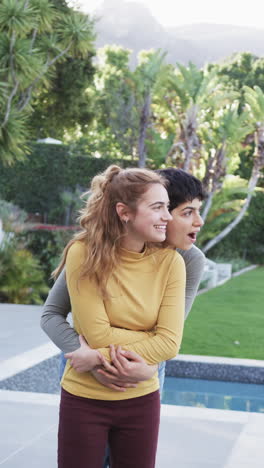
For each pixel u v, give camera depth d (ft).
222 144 55.26
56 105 76.84
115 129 67.87
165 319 6.09
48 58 40.45
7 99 36.32
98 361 5.93
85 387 6.09
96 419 6.09
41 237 46.19
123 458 6.22
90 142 82.38
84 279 5.99
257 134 57.62
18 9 34.71
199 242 58.49
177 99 58.13
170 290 6.17
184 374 22.74
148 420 6.18
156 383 6.33
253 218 66.03
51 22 39.81
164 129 63.93
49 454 10.74
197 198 6.87
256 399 20.52
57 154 65.77
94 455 6.10
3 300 33.68
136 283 6.08
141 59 99.71
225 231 58.80
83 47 41.55
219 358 23.03
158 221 6.02
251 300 41.09
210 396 20.83
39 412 12.85
